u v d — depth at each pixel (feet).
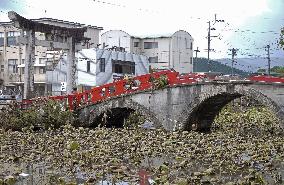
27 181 42.65
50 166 51.29
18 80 213.05
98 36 230.48
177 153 63.46
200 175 46.16
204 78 85.56
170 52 222.28
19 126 91.40
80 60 183.62
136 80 104.22
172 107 89.66
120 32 225.56
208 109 92.73
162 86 90.43
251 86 79.92
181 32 228.02
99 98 100.83
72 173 46.98
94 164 52.42
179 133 85.92
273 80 77.41
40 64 204.23
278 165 54.54
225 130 103.40
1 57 219.61
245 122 124.26
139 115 109.19
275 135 92.22
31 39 107.14
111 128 100.48
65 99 104.99
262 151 65.31
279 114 76.74
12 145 68.64
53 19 199.72
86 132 88.74
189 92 87.51
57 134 84.94
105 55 185.26
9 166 51.37
